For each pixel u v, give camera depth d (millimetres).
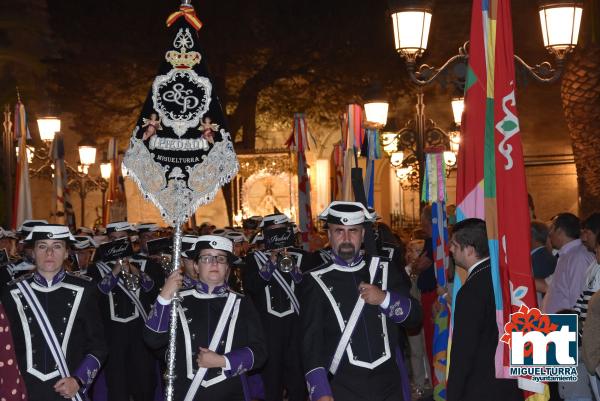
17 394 5562
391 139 16094
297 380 9734
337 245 6027
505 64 5750
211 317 6090
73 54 27375
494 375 5316
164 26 27234
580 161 19688
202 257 6160
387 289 6047
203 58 6191
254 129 26734
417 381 11617
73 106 27375
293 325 9867
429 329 10445
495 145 5680
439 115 25812
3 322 5574
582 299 6898
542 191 25266
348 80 26203
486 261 5508
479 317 5348
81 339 6516
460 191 5789
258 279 10008
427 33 9188
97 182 22344
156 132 6102
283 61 26609
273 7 26781
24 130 13047
